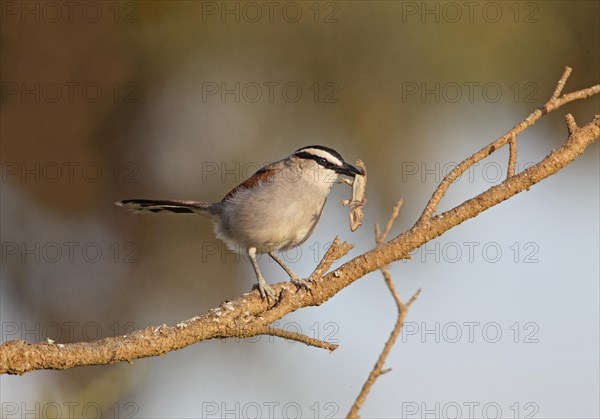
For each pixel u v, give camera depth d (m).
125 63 16.11
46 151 16.25
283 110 15.18
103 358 5.47
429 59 14.23
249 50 15.26
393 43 14.35
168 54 15.69
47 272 16.14
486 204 5.84
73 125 16.27
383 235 4.63
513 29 13.98
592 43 14.03
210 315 5.82
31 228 16.17
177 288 16.17
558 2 14.04
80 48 16.02
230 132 15.61
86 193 16.38
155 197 16.17
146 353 5.57
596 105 14.52
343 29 14.71
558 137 15.03
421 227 5.90
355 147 14.69
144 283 16.23
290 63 15.08
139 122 16.20
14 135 16.08
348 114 14.74
